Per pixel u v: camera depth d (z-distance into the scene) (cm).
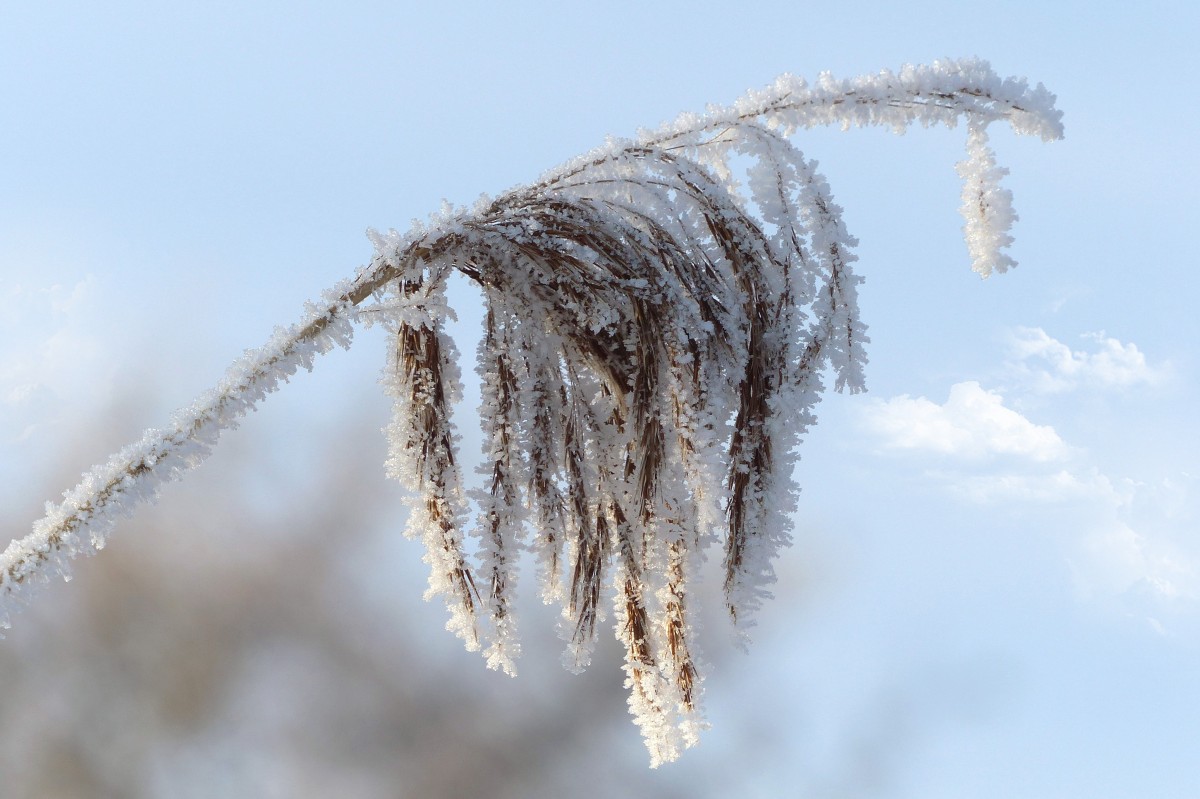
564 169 131
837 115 131
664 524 130
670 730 130
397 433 130
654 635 130
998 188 131
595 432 131
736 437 130
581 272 130
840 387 130
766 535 130
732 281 131
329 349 128
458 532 129
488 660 130
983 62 131
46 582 126
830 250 131
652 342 129
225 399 127
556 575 130
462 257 129
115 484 127
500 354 130
